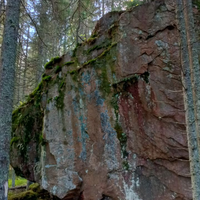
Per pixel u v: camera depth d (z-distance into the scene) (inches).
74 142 158.7
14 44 150.0
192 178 88.4
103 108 152.5
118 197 135.0
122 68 147.6
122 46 150.9
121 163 139.1
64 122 165.9
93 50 173.8
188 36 98.2
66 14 270.1
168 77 130.3
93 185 145.4
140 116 137.2
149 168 130.0
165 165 124.6
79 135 158.4
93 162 149.1
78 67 175.0
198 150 88.4
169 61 131.6
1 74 143.6
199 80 92.5
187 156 117.6
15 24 151.6
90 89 160.9
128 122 141.4
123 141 140.9
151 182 127.6
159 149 126.8
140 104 138.0
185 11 101.1
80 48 184.2
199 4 138.7
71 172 153.3
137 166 133.8
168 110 126.6
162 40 136.4
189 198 112.9
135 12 150.4
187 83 95.7
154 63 136.3
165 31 136.6
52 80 186.1
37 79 340.8
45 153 169.0
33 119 196.2
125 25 153.1
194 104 91.0
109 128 147.6
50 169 162.4
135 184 132.0
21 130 203.8
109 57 158.1
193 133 90.7
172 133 123.8
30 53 400.5
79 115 161.6
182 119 122.0
